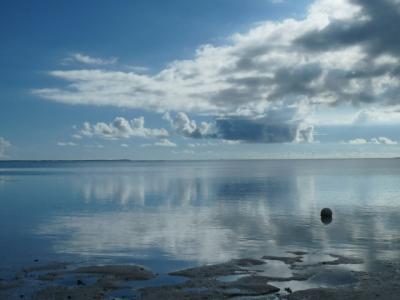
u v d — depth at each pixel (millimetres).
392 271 25359
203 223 43781
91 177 147000
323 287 22641
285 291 22125
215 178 135125
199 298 21031
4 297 21172
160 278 24500
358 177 132000
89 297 21219
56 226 42594
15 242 34719
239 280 23719
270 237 36062
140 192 83188
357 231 38469
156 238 36062
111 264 27641
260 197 70375
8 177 146375
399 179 119000
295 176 143125
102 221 45812
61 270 26109
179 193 79875
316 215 48781
